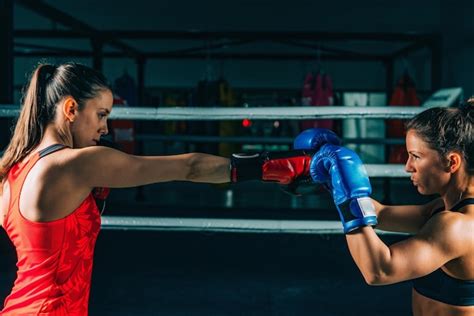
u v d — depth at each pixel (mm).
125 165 1162
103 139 1382
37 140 1200
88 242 1186
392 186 10266
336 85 11234
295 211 6406
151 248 4477
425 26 9250
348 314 2834
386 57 8633
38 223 1125
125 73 8539
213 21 9117
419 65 11070
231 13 8625
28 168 1160
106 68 11148
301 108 2797
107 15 8828
